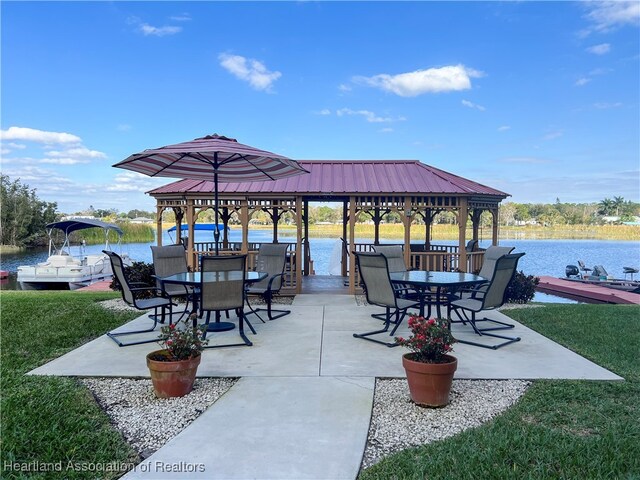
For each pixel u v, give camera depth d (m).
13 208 36.59
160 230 10.05
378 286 5.83
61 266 17.78
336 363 4.75
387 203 9.55
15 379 4.19
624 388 3.98
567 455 2.76
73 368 4.58
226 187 9.86
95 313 7.40
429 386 3.56
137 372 4.46
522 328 6.54
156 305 5.80
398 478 2.54
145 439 3.06
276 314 7.40
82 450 2.86
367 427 3.21
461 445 2.91
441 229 33.69
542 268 24.09
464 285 6.25
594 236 50.78
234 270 5.51
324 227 38.09
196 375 4.34
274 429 3.17
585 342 5.72
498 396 3.85
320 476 2.56
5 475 2.56
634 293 13.12
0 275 20.19
